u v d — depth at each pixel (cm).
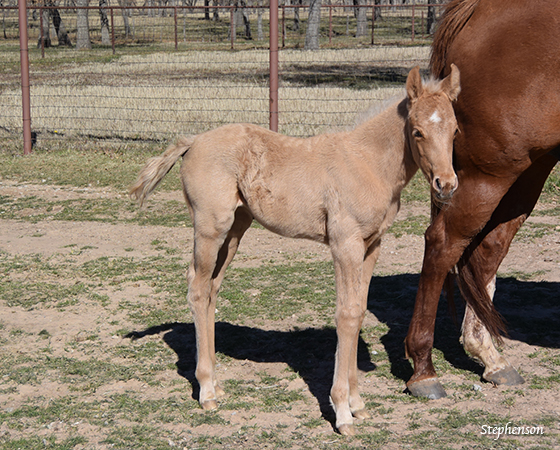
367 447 353
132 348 502
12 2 4450
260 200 398
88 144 1303
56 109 1561
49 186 1039
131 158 1201
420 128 338
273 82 1046
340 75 2088
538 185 448
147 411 401
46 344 510
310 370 464
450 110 339
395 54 2383
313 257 726
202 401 406
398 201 387
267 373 461
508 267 670
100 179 1070
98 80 2023
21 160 1210
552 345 498
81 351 497
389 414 396
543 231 764
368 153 374
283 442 360
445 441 357
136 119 1398
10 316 565
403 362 477
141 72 2192
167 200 960
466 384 439
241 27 4950
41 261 712
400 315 569
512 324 539
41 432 377
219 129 418
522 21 389
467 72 405
